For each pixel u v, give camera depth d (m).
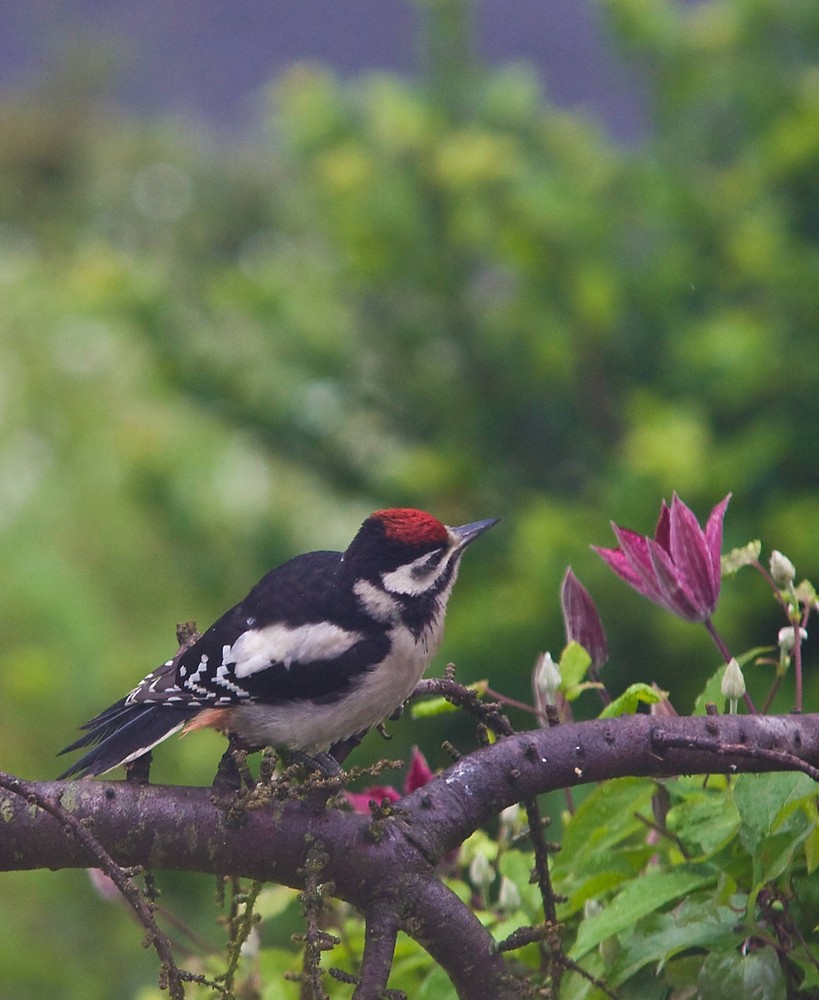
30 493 17.11
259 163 25.66
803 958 3.79
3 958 11.16
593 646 4.65
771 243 10.28
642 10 11.16
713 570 4.24
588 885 4.21
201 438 14.73
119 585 15.81
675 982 3.93
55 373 19.27
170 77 31.19
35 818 3.59
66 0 31.53
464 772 3.84
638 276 10.66
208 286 11.66
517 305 10.67
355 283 11.00
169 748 11.88
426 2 11.27
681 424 9.38
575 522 9.67
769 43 11.28
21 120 28.22
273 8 34.62
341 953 4.72
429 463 10.69
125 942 11.50
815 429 10.16
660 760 3.85
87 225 25.39
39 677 13.84
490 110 11.12
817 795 3.85
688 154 11.69
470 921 3.78
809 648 9.73
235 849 3.69
